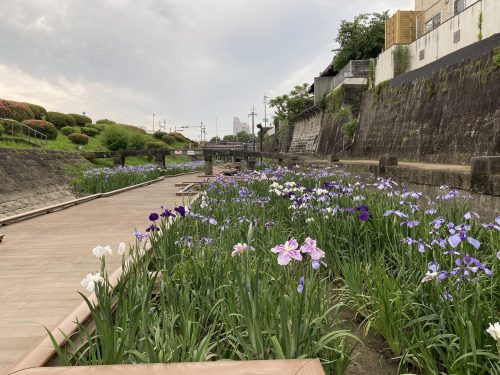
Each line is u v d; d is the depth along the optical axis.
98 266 5.43
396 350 3.38
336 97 32.59
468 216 4.30
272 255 4.34
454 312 3.12
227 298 3.54
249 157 29.00
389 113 23.03
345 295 4.39
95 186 20.88
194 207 7.34
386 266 4.64
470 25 16.78
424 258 4.13
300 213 6.29
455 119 15.98
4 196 16.03
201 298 3.62
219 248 4.84
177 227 5.56
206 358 2.78
